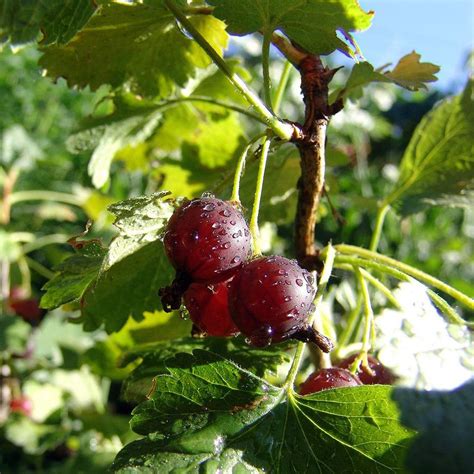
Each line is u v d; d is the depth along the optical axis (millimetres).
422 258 429
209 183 192
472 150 157
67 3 115
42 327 279
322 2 108
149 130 169
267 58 115
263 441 96
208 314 102
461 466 80
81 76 146
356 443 96
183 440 94
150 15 131
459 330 100
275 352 124
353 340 165
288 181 164
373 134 561
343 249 125
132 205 104
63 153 451
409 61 135
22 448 235
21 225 336
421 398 87
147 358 132
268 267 94
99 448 229
